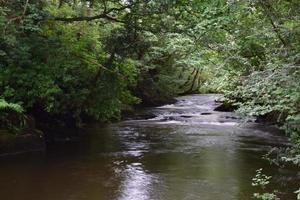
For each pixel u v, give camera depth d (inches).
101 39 593.9
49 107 494.6
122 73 613.6
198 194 331.0
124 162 442.3
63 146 529.3
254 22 267.7
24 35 485.4
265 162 441.1
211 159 457.4
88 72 557.0
